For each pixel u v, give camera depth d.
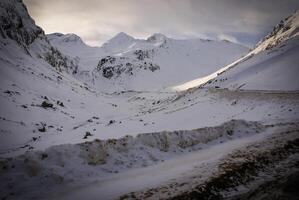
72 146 14.22
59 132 53.81
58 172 12.60
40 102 77.31
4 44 124.12
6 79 82.19
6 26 141.38
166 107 82.69
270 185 11.60
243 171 13.41
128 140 16.45
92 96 140.12
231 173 12.97
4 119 52.62
